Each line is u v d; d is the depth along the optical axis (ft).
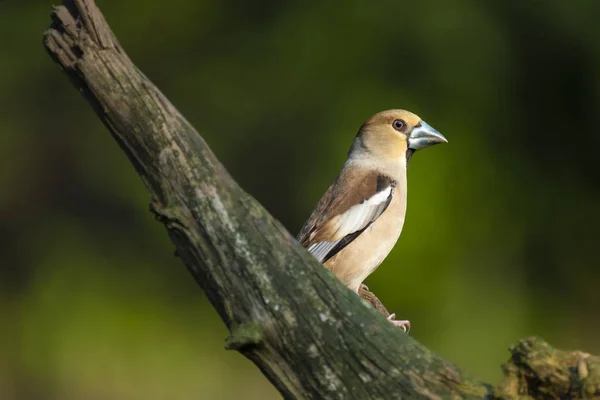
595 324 47.62
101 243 51.49
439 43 48.62
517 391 11.93
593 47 50.31
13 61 53.72
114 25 53.42
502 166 47.57
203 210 13.05
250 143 50.55
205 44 52.85
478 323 43.91
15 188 52.60
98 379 47.26
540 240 48.39
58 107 53.72
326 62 49.49
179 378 47.03
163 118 13.28
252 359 13.00
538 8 50.29
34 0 54.34
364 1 49.62
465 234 44.34
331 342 12.69
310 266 12.92
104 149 52.90
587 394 11.40
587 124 50.21
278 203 49.47
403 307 43.01
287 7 51.65
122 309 49.11
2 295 50.90
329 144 47.73
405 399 12.50
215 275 13.01
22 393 47.42
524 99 50.24
